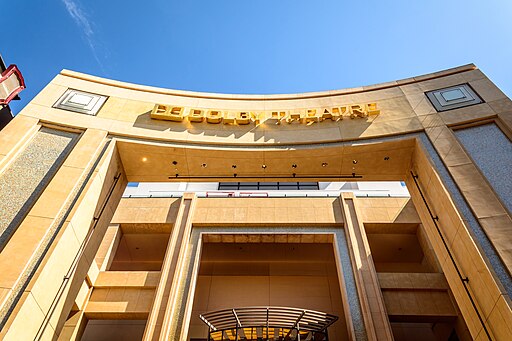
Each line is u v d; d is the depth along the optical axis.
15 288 9.91
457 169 13.16
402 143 15.38
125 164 16.58
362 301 16.75
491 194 11.99
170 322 15.78
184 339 15.16
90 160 14.13
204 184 31.41
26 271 10.37
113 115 16.44
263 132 16.86
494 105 14.85
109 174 15.12
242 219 21.52
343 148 15.84
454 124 14.84
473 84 16.20
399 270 26.34
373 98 17.58
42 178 13.16
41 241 11.12
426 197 14.62
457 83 16.62
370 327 15.51
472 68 17.06
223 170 17.16
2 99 14.33
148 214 25.08
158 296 17.03
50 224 11.63
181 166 16.86
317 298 22.86
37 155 13.88
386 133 15.71
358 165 16.62
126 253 26.97
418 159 15.12
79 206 12.47
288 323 16.86
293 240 20.88
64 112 15.74
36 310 10.15
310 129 16.81
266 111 18.02
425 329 22.14
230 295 23.05
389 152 15.84
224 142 16.33
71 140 14.95
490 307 10.20
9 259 10.38
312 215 21.58
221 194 29.70
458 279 12.06
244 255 24.55
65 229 11.62
